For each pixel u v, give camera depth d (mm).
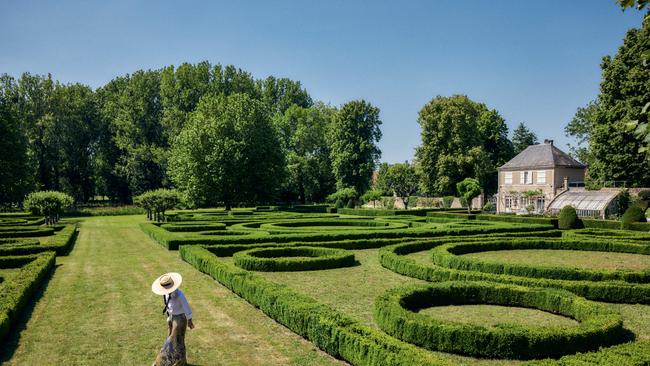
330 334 8664
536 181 54469
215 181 46688
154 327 10492
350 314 11312
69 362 8414
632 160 39531
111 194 72812
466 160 58438
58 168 68562
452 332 8594
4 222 35688
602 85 42062
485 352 8398
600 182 49000
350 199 61406
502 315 11125
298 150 74250
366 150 69938
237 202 50938
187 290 14055
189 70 69500
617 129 38844
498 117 74625
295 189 72625
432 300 12023
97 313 11594
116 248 23703
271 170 51312
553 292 11453
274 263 16969
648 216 39875
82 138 68875
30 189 56312
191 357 8617
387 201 70875
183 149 48062
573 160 54562
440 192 64250
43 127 65000
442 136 60562
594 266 17953
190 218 36469
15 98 63969
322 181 76688
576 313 10547
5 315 9656
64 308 12023
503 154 74438
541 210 53469
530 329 8469
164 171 68250
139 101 68312
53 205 36344
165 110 66875
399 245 20359
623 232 27609
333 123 72000
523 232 28625
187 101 67875
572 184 53312
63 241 22219
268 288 11570
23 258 18031
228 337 9758
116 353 8883
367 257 20359
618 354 7020
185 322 8039
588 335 8383
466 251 21375
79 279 15711
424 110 62656
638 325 10609
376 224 32812
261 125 51469
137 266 18375
